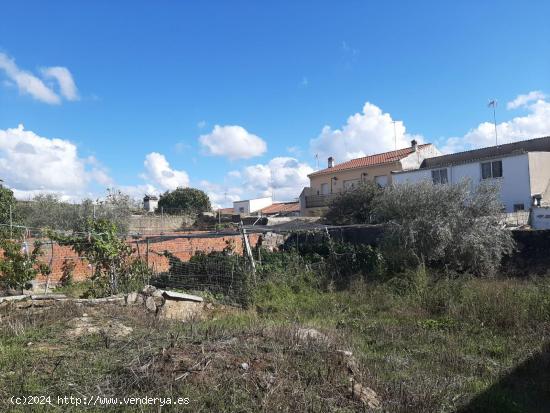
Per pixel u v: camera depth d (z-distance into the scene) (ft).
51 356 17.98
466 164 89.81
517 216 73.26
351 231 57.41
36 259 39.63
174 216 111.55
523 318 27.84
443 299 33.09
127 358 17.25
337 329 28.14
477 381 19.75
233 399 14.69
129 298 31.40
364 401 16.01
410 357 23.06
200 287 41.29
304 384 16.11
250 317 31.32
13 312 26.02
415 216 47.26
